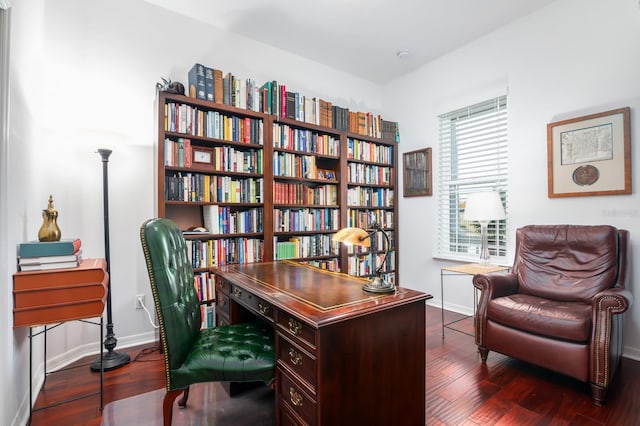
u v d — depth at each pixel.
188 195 2.62
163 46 2.73
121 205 2.54
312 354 1.18
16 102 1.58
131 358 2.35
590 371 1.79
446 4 2.70
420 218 3.87
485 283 2.34
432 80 3.71
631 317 2.31
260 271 2.05
